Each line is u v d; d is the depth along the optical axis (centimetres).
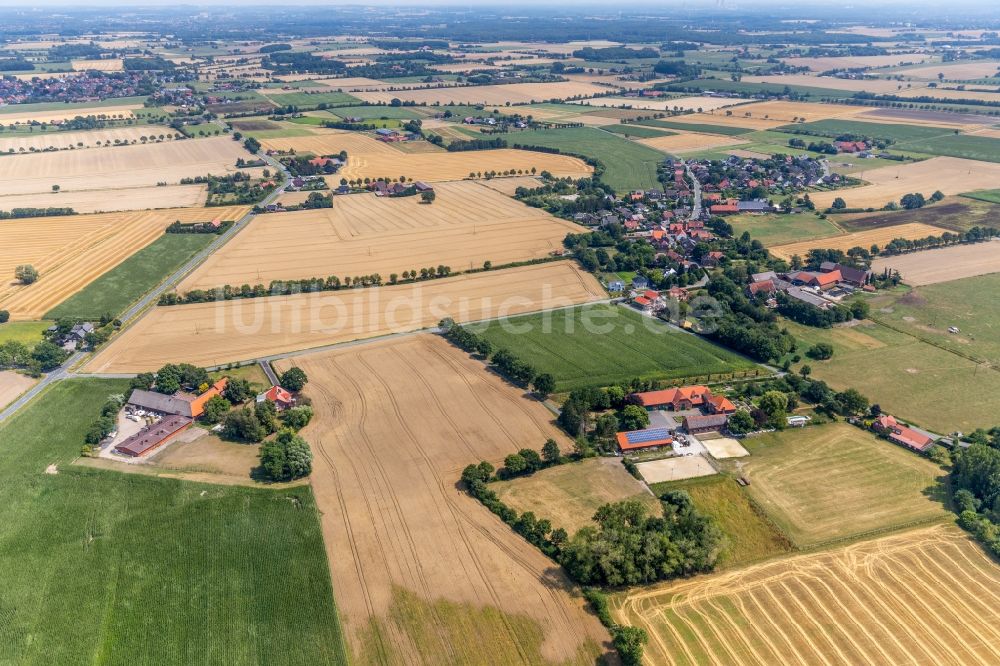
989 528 10381
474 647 8638
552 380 14238
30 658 8500
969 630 8825
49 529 10569
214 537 10394
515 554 10112
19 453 12488
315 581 9588
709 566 9906
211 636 8762
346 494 11406
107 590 9462
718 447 12800
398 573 9756
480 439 12962
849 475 11962
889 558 10025
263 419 13112
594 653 8562
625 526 10144
